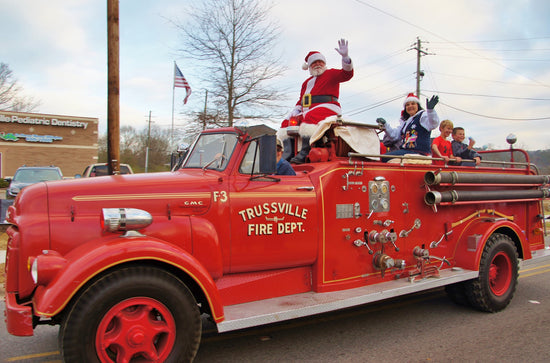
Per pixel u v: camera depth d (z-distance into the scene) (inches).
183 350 115.7
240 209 139.6
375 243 170.1
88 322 104.5
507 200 214.4
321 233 155.4
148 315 112.5
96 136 1178.0
